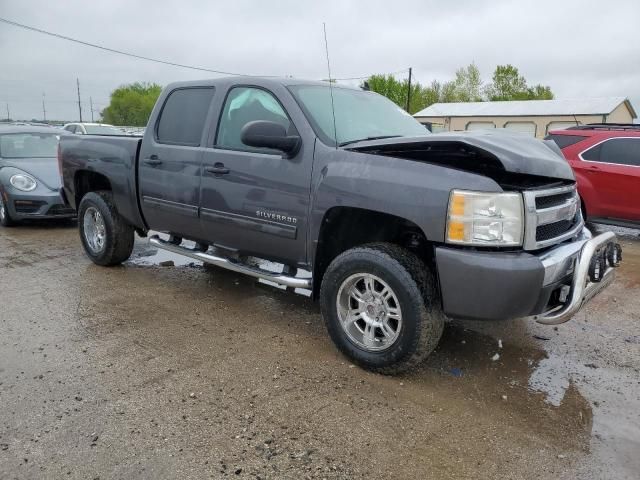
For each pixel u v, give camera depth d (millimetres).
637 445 2838
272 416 3029
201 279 5625
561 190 3490
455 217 3082
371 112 4422
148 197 5086
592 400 3295
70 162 5980
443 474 2584
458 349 4004
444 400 3258
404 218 3254
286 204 3891
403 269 3281
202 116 4652
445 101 55219
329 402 3195
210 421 2963
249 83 4328
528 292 3061
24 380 3377
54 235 7883
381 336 3594
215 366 3623
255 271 4246
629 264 6699
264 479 2512
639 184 7754
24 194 8062
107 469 2551
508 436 2902
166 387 3322
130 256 6422
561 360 3857
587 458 2719
